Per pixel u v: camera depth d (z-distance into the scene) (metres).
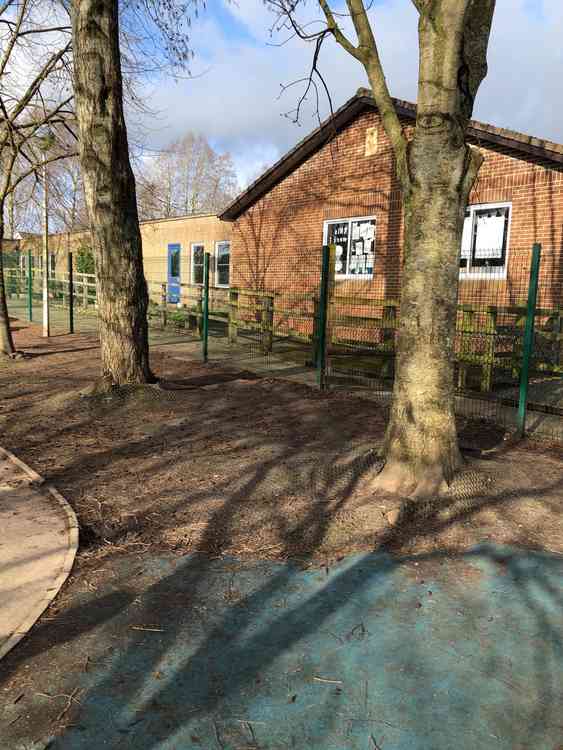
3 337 11.61
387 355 9.92
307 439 6.20
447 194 4.46
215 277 21.81
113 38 7.25
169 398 7.81
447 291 4.60
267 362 11.52
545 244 10.60
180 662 2.61
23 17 10.39
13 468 5.19
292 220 15.92
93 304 22.52
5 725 2.22
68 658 2.63
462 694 2.44
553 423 6.99
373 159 13.52
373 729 2.23
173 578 3.38
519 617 3.03
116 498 4.56
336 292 14.61
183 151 51.22
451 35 4.18
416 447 4.71
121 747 2.12
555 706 2.38
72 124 11.83
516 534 4.01
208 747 2.13
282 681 2.50
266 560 3.62
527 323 6.31
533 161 10.68
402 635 2.85
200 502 4.50
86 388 7.82
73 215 14.96
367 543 3.87
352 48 4.85
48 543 3.72
